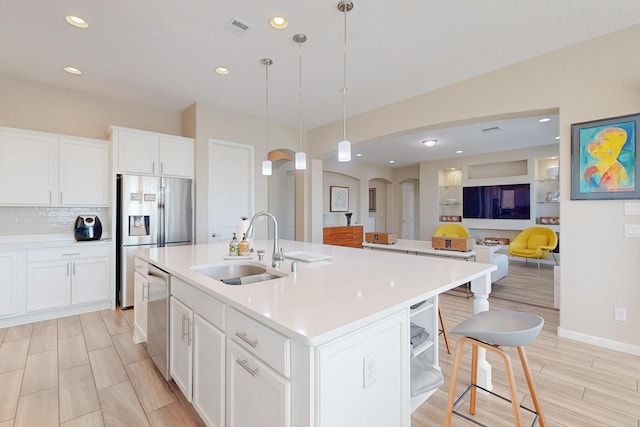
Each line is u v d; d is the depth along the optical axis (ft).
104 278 11.46
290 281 5.18
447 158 25.77
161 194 12.40
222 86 11.79
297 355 3.25
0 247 9.81
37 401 6.04
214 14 7.50
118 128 11.70
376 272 5.92
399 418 4.23
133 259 11.73
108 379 6.82
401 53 9.28
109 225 12.39
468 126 16.15
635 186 7.80
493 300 12.94
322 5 7.14
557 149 20.53
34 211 11.41
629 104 7.88
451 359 7.92
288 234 24.08
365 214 28.86
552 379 6.88
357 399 3.58
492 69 10.23
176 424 5.45
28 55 9.46
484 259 13.41
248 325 3.97
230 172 14.66
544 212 21.67
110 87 11.87
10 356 7.85
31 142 10.46
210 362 4.88
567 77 8.82
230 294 4.39
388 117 13.64
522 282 16.29
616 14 7.39
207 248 9.52
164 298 6.57
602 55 8.27
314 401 3.12
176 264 6.73
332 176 27.94
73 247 10.80
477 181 24.34
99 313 11.12
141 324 8.40
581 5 7.07
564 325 9.07
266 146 15.78
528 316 5.01
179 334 5.99
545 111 9.53
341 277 5.49
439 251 14.06
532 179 21.54
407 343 4.36
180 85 11.71
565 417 5.61
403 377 4.30
